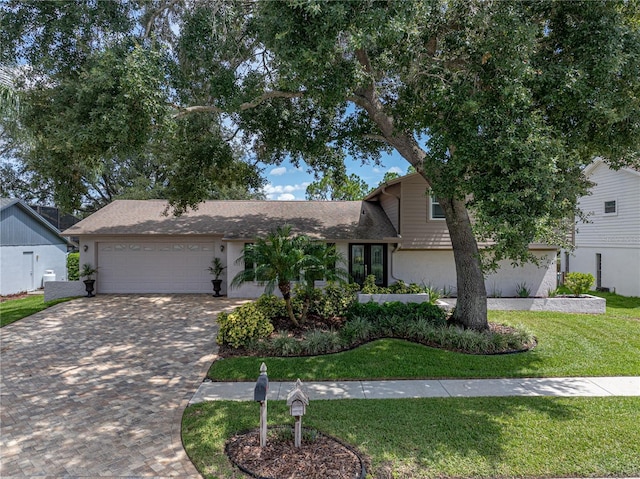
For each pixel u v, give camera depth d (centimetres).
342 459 412
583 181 816
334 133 1234
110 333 986
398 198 1425
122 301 1412
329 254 982
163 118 769
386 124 970
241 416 521
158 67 768
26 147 1493
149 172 2925
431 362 743
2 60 806
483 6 716
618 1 672
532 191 586
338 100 787
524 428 485
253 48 923
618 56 633
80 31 816
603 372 698
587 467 403
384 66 910
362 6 638
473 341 820
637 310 1279
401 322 945
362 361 747
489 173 651
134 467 413
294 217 1608
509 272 1423
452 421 504
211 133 1209
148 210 1719
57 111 778
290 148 1240
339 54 770
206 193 1330
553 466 405
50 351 842
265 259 916
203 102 1026
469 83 702
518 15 665
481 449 436
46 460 429
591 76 672
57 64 819
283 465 401
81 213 3014
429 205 1407
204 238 1585
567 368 715
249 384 652
